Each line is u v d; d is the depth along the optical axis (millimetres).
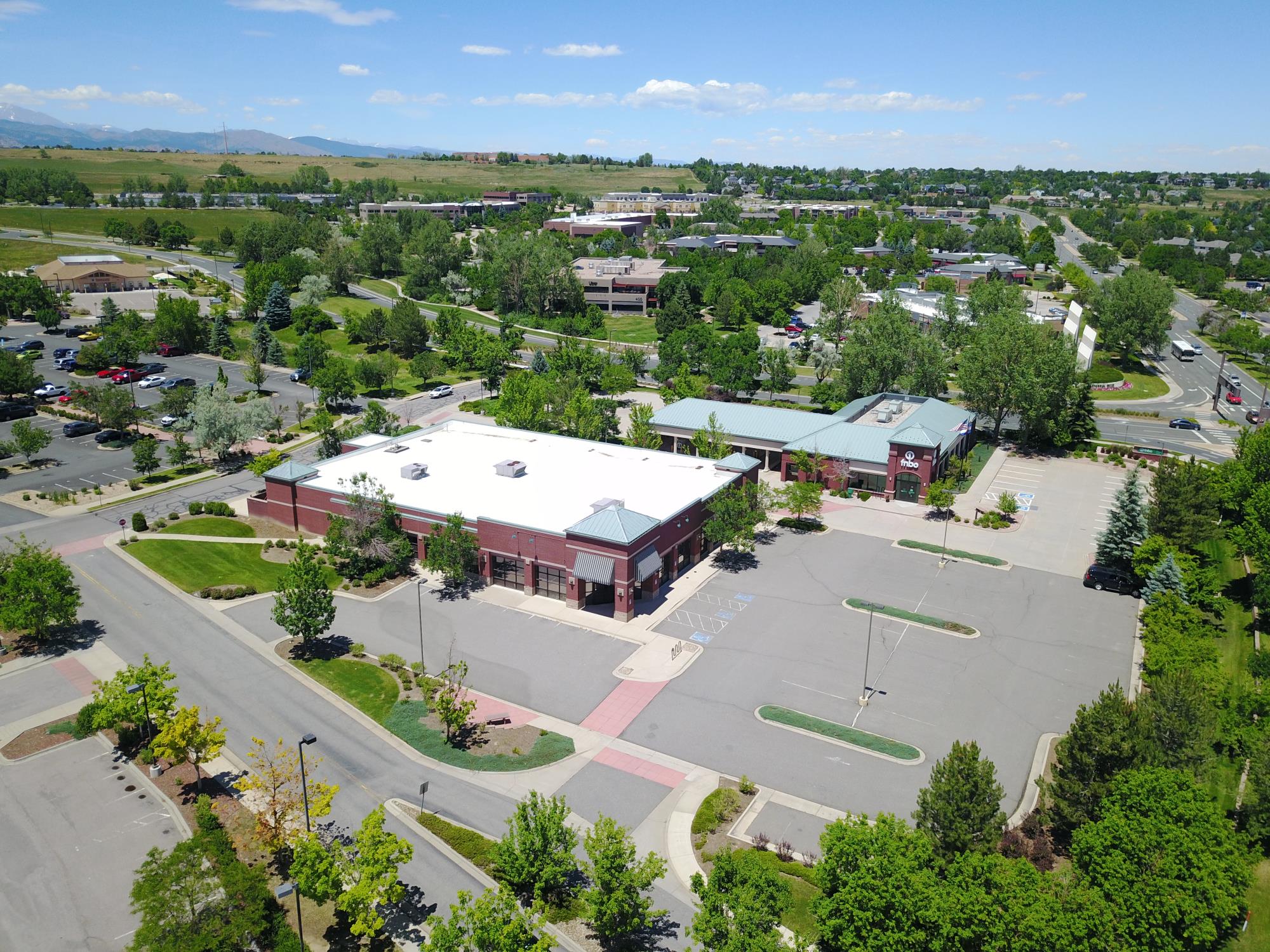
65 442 120188
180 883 39281
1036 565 85188
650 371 172500
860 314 176500
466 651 68312
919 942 36219
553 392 127500
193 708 51375
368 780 53094
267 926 40250
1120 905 37250
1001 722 59344
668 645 69438
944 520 97062
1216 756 50719
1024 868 37969
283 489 90938
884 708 60844
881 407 118188
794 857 46406
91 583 79062
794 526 95438
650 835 48500
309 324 187375
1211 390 157875
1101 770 45656
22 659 66750
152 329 169875
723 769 54281
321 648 68688
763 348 171625
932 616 74312
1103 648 69188
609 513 75188
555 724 58812
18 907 43531
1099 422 138125
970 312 167250
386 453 100188
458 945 36031
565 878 44031
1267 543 72375
